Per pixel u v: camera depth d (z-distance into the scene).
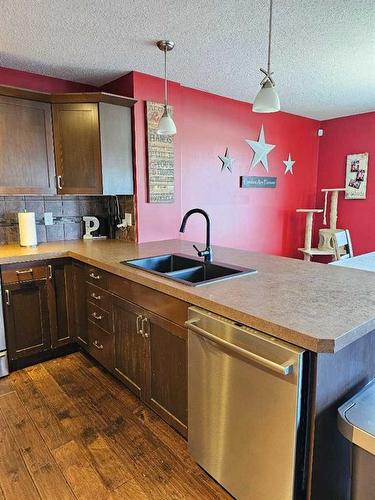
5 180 2.47
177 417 1.76
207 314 1.43
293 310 1.28
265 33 2.08
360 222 4.43
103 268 2.19
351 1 1.73
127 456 1.71
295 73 2.78
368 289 1.56
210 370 1.45
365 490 1.09
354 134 4.36
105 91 3.03
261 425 1.26
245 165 3.85
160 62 2.53
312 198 4.80
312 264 2.12
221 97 3.50
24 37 2.10
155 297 1.79
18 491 1.51
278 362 1.15
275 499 1.25
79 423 1.95
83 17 1.86
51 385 2.34
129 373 2.13
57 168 2.66
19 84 2.67
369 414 1.14
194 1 1.72
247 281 1.71
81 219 3.21
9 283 2.40
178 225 3.15
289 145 4.32
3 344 2.41
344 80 2.97
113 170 2.71
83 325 2.66
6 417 2.00
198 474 1.60
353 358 1.27
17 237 2.91
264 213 4.18
